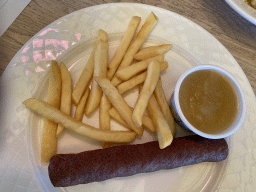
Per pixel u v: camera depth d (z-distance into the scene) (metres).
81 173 0.16
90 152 0.17
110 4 0.22
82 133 0.17
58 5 0.23
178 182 0.19
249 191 0.18
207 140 0.18
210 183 0.19
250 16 0.19
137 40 0.20
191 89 0.17
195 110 0.17
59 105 0.18
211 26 0.24
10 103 0.19
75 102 0.18
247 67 0.23
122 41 0.20
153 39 0.22
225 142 0.18
